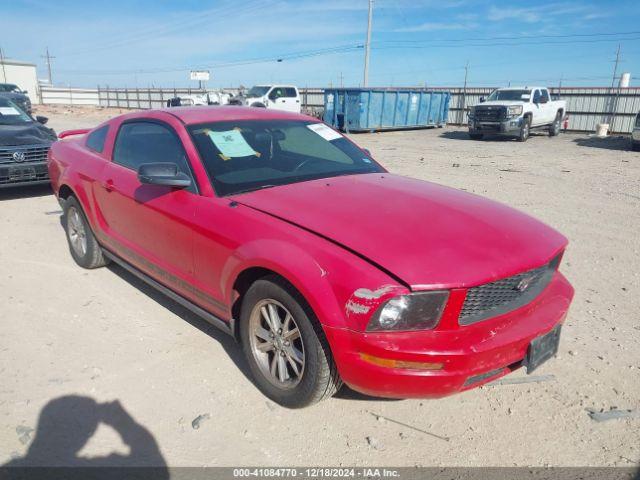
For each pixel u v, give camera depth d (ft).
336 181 11.79
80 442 8.87
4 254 17.99
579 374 11.14
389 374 8.07
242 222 10.00
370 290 7.95
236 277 9.98
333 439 9.10
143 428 9.25
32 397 10.00
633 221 23.97
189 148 11.76
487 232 9.42
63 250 18.60
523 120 69.26
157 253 12.59
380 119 85.25
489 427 9.48
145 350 11.78
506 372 9.00
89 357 11.44
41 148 26.40
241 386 10.53
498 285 8.58
